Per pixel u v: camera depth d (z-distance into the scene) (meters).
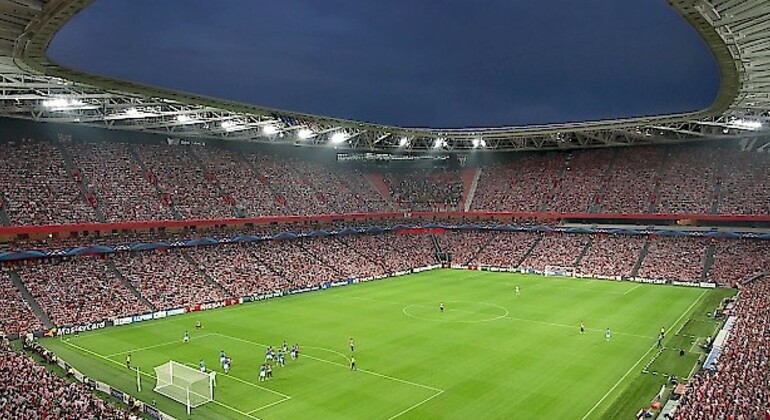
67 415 29.42
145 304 64.12
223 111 73.69
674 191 96.44
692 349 49.38
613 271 88.88
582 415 35.88
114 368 45.19
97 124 79.19
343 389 40.53
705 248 87.81
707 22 35.78
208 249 80.62
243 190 91.25
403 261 98.81
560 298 73.19
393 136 108.38
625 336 54.09
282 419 35.47
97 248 68.38
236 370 44.72
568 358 47.34
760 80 48.03
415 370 44.53
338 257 92.62
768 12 33.47
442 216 111.88
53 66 45.28
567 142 112.38
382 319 62.00
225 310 67.06
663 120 81.12
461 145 119.19
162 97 61.50
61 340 53.31
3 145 72.62
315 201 99.12
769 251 82.56
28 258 63.38
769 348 40.06
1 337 49.78
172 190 82.50
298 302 71.75
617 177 104.62
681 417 30.55
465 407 37.28
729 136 94.94
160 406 37.25
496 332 56.06
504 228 106.25
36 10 30.41
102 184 76.06
